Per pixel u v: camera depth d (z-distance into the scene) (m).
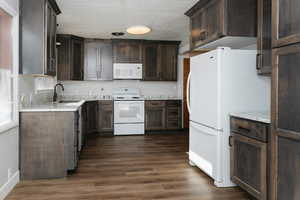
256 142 2.17
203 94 2.99
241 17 2.72
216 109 2.67
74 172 3.17
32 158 2.93
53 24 3.33
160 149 4.41
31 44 2.86
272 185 1.83
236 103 2.66
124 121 5.83
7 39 2.66
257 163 2.17
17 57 2.76
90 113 5.59
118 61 5.95
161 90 6.56
